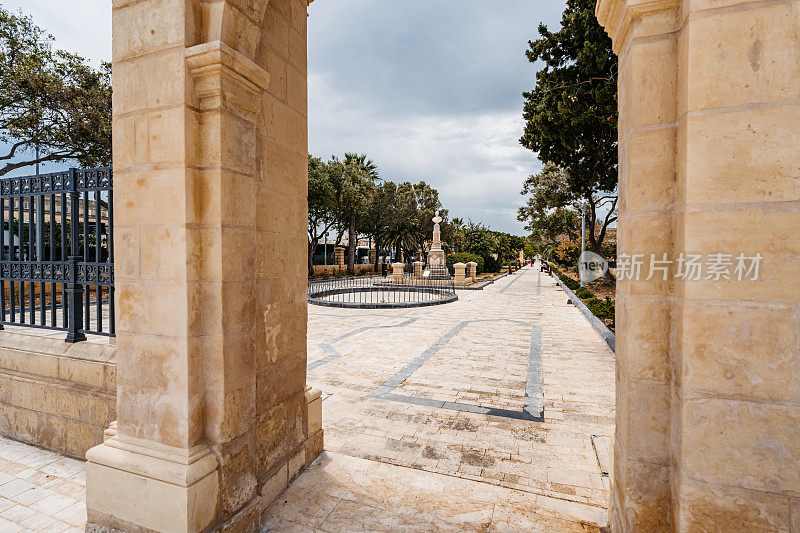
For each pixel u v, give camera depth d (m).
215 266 2.04
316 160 27.20
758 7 1.36
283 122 2.71
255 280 2.37
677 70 1.59
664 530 1.69
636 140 1.67
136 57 2.09
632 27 1.67
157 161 2.04
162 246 2.04
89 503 2.21
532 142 13.98
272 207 2.58
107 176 2.98
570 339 8.25
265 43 2.49
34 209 3.37
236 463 2.18
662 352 1.68
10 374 3.42
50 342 3.34
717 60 1.40
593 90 11.16
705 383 1.46
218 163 2.02
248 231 2.25
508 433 3.78
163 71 2.01
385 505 2.55
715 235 1.42
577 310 12.84
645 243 1.67
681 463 1.51
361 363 6.39
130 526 2.09
